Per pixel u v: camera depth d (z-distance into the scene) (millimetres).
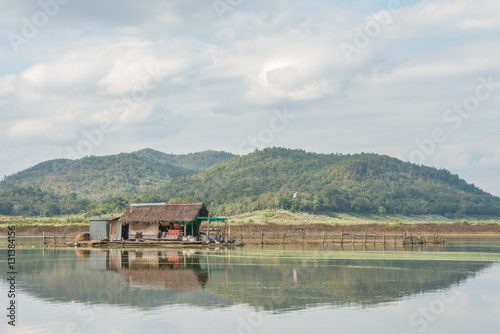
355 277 37094
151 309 26969
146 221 67875
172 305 27797
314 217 194500
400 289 32250
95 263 45531
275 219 168250
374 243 72875
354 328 23516
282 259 48875
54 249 62812
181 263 45438
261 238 74750
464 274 38562
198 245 65188
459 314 25969
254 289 32250
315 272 39469
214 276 37469
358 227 111625
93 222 71438
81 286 33375
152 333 22812
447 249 62531
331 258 50156
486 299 29328
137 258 50125
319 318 25125
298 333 22781
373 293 31000
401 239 76125
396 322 24531
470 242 78500
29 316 25641
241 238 75688
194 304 28016
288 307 27344
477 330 23312
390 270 40562
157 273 39031
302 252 57438
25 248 64562
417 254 54781
